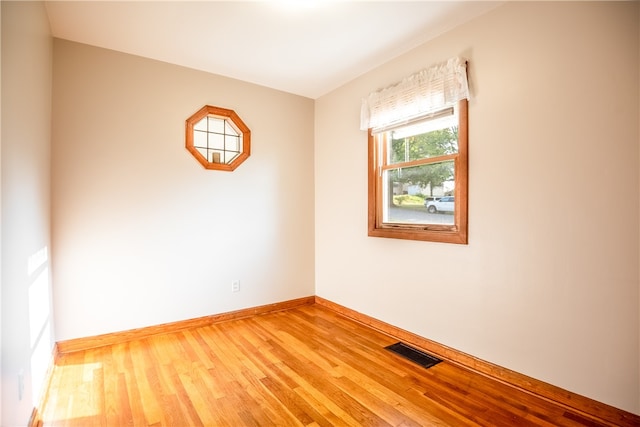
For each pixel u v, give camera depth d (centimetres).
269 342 271
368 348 260
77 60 253
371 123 300
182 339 276
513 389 200
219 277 321
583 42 175
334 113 356
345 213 344
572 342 181
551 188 188
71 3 207
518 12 201
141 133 279
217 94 317
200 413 175
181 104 298
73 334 251
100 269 261
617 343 166
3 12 126
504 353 210
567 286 183
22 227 152
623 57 162
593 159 172
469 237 229
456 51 236
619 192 164
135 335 276
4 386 122
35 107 184
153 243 285
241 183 333
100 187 261
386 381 209
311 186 385
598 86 170
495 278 215
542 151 191
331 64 298
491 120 215
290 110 366
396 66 282
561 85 183
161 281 289
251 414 175
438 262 250
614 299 167
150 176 283
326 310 362
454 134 242
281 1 207
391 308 291
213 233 316
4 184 126
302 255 379
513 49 204
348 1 207
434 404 184
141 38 251
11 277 133
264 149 348
